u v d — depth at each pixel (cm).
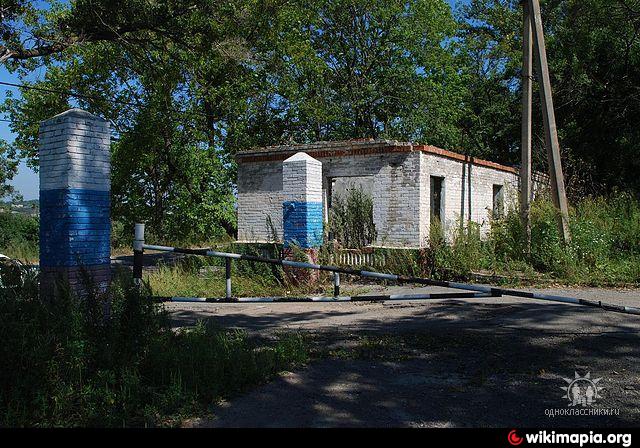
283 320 811
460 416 420
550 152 1260
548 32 2531
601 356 572
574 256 1163
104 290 621
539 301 908
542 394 466
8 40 1323
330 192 1395
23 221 3347
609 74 2280
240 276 1200
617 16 2023
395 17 2630
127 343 497
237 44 1617
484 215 1614
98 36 1436
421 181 1253
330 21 2691
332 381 506
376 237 1305
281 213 1430
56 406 429
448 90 2769
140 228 716
